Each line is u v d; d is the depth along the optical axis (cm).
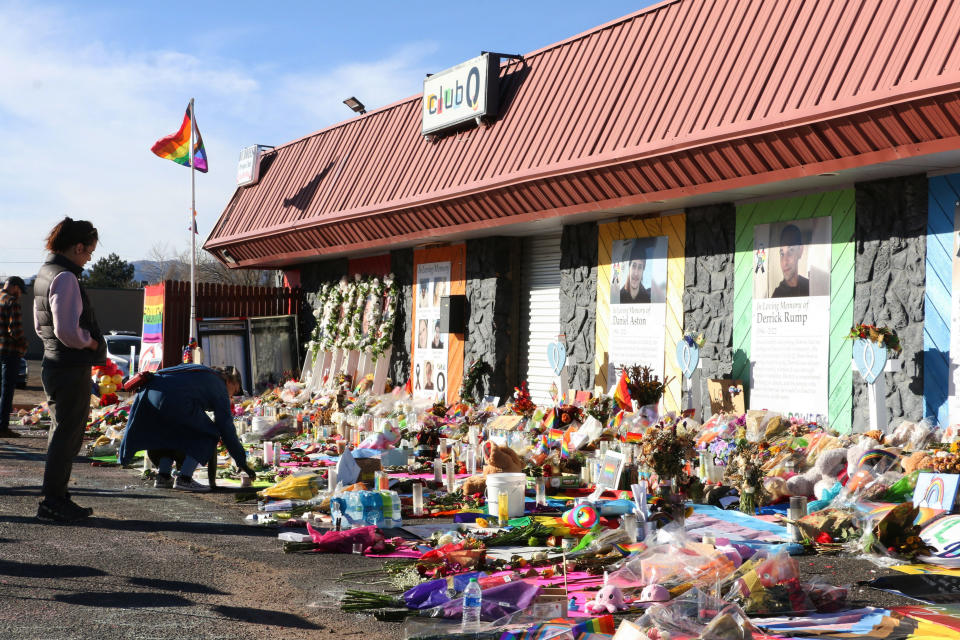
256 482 1009
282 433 1457
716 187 1176
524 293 1767
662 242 1402
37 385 3127
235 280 6456
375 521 754
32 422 1656
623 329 1471
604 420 1152
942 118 866
